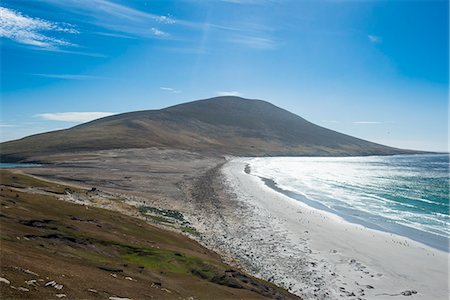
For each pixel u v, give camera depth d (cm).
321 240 4341
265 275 3147
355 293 2842
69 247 2555
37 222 2900
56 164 11756
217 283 2530
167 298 1900
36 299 1327
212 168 12900
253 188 8556
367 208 6581
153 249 2989
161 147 18262
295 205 6631
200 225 4734
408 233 4797
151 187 7688
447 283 3095
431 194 8369
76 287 1594
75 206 4116
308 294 2792
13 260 1653
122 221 3922
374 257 3756
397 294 2852
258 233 4522
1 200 3362
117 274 2116
